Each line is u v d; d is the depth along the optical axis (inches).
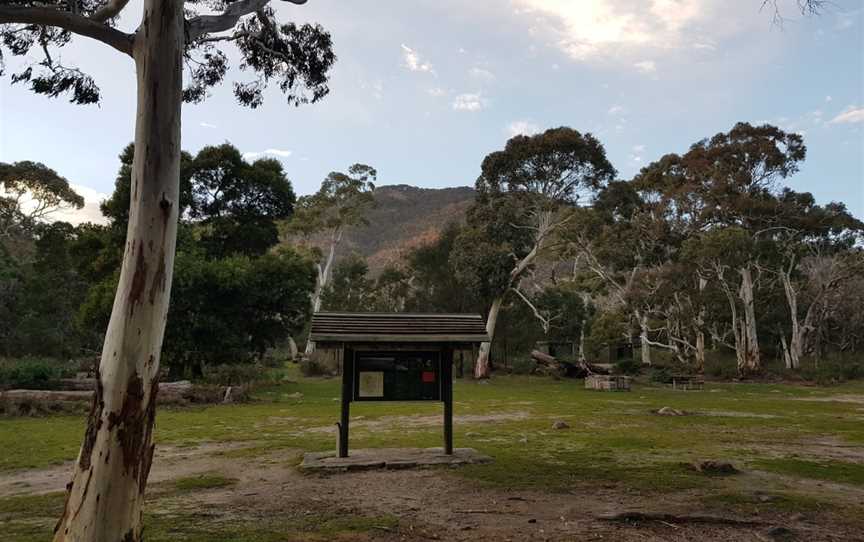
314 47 392.8
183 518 230.4
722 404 807.1
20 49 351.9
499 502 257.0
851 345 2106.3
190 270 903.7
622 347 1943.9
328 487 289.4
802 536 207.0
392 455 355.9
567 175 1395.2
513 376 1494.8
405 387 358.0
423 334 354.0
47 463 361.7
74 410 616.1
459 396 919.0
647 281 1667.1
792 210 1668.3
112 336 172.1
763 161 1640.0
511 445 417.1
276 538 201.9
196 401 736.3
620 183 1416.1
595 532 211.9
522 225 1422.2
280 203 1264.8
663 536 207.8
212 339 926.4
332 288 2135.8
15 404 595.8
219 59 408.5
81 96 351.3
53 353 1381.6
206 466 350.6
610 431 499.2
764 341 2107.5
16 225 1891.0
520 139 1389.0
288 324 1047.0
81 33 218.5
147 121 185.0
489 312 1530.5
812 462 357.7
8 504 258.4
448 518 231.1
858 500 262.7
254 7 278.7
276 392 903.7
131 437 166.9
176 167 189.2
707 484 291.4
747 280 1599.4
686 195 1674.5
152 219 180.5
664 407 726.5
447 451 359.6
